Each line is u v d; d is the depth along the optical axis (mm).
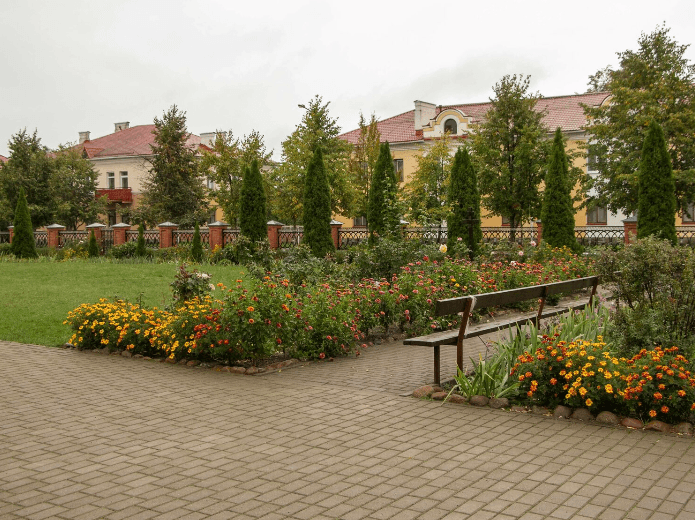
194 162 43344
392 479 4086
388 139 41719
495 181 29500
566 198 21703
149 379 7000
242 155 38000
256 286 7898
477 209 22484
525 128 28766
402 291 9820
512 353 6379
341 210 35250
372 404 5895
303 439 4914
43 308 12508
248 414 5613
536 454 4531
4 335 9742
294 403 5957
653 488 3895
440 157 31297
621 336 6828
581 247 21906
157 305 12758
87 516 3566
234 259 25156
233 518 3531
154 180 43219
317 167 25141
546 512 3568
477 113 40312
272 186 37219
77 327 8734
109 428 5242
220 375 7180
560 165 21734
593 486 3938
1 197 42656
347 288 9625
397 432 5066
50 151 47500
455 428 5164
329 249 25125
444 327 9781
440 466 4309
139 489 3955
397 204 19750
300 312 7809
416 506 3664
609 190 27219
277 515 3564
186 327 7816
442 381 6703
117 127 62906
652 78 26016
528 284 12273
